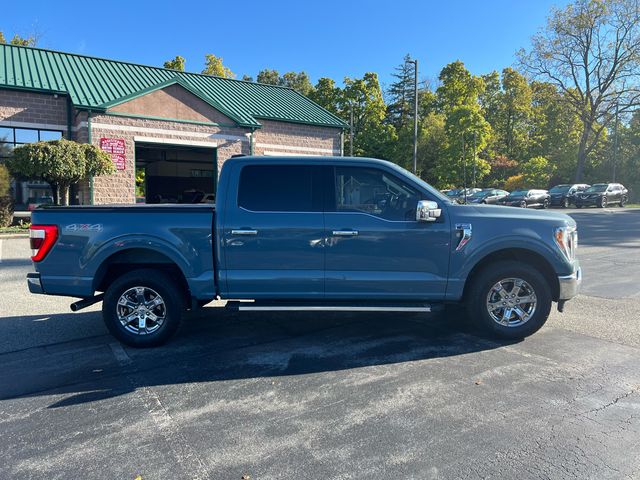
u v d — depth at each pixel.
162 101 18.34
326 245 5.02
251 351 5.04
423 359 4.74
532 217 5.15
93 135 16.97
